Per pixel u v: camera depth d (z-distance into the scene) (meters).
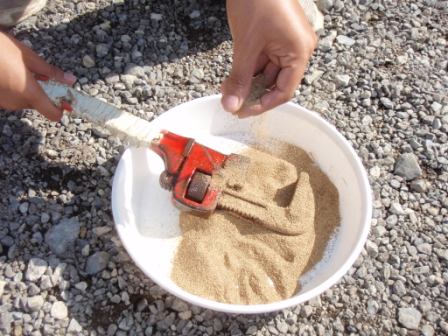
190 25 0.75
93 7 0.75
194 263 0.51
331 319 0.54
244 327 0.53
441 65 0.73
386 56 0.74
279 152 0.59
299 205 0.52
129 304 0.53
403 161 0.64
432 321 0.54
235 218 0.53
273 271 0.50
